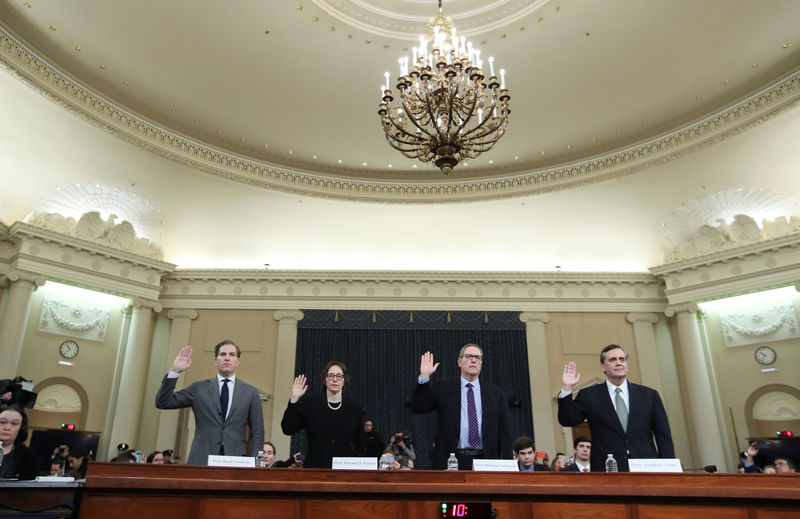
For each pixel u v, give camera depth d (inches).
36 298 404.2
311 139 417.4
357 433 157.2
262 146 424.8
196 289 472.7
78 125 363.9
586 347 479.5
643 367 469.7
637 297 488.7
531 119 394.3
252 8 303.1
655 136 407.5
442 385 157.9
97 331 429.7
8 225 384.2
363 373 468.1
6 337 360.5
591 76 354.3
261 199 458.0
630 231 476.4
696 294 453.7
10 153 359.6
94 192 408.2
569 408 151.4
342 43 330.0
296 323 474.6
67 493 107.7
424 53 242.7
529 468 194.5
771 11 301.3
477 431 152.6
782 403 424.5
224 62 341.4
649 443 145.9
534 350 476.4
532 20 312.0
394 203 467.8
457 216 483.2
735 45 326.6
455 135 216.7
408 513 111.3
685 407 461.1
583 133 411.2
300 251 494.6
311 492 111.0
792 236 404.2
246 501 110.4
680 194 441.1
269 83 360.5
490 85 222.1
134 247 438.3
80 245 402.6
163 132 394.9
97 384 423.2
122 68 342.6
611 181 438.0
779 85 348.8
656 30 317.1
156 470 110.7
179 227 458.9
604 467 144.2
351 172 456.8
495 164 448.5
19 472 165.5
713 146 393.7
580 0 298.7
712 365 458.3
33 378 393.4
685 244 464.1
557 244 494.3
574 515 110.9
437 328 481.1
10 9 296.8
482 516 109.4
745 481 110.3
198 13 304.3
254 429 156.2
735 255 430.9
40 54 322.0
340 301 482.3
